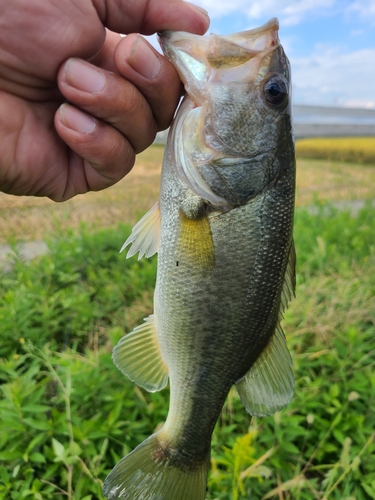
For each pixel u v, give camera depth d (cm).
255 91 13
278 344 15
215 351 14
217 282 13
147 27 13
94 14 11
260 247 13
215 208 13
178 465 15
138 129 12
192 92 12
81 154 12
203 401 15
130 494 14
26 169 14
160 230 14
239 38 13
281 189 13
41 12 11
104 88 11
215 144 13
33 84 12
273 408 14
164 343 14
